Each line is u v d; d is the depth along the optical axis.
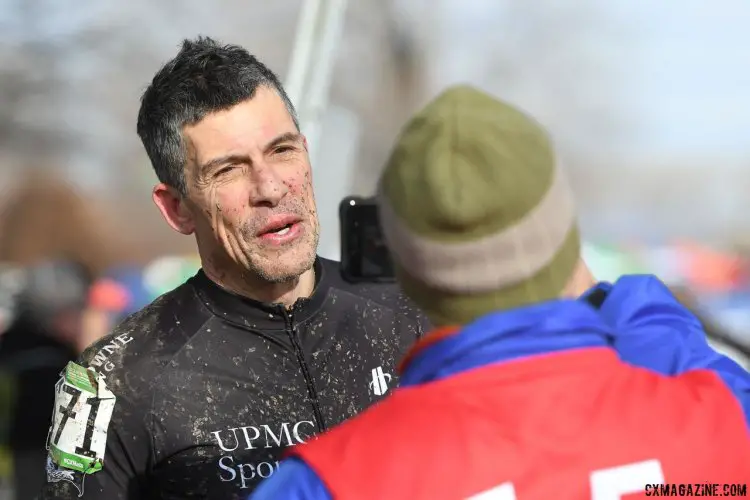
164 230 32.09
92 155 39.25
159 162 2.91
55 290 5.14
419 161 1.82
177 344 2.84
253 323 2.86
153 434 2.75
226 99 2.78
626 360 2.12
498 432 1.79
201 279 2.94
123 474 2.75
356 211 3.02
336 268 3.12
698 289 13.57
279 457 2.79
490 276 1.80
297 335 2.90
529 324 1.82
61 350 5.21
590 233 44.19
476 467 1.77
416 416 1.83
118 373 2.78
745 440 1.87
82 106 39.69
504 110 1.87
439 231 1.79
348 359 2.93
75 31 39.91
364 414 1.93
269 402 2.83
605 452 1.79
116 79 40.59
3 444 5.18
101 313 5.48
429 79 36.19
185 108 2.78
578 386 1.83
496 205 1.75
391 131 34.69
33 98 38.62
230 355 2.85
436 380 1.88
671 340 2.14
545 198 1.79
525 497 1.76
